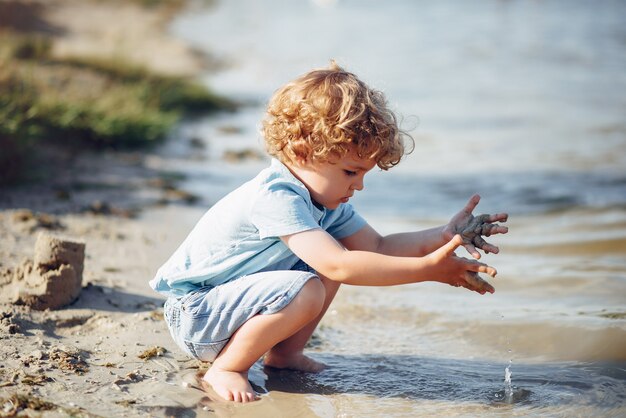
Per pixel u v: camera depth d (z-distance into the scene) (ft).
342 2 92.99
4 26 47.60
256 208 9.46
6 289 11.67
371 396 9.62
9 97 22.03
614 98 37.96
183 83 37.06
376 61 49.96
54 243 11.64
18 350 10.00
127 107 27.27
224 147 27.37
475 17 76.02
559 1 88.48
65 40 45.62
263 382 9.96
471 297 13.55
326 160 9.47
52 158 21.99
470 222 9.98
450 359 10.93
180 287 9.89
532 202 20.21
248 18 79.15
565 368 10.49
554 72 46.06
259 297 9.32
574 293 13.44
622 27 67.26
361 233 10.70
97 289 12.35
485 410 9.20
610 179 22.63
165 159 24.49
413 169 24.35
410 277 9.04
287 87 9.87
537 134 29.89
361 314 12.75
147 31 63.31
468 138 29.22
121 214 17.54
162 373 9.80
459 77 44.16
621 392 9.62
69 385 9.19
